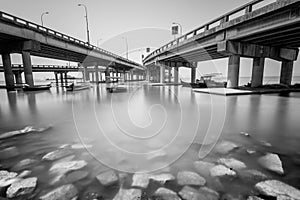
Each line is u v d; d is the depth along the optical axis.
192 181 3.53
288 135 6.23
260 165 4.15
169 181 3.53
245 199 3.01
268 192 3.18
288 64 27.98
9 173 3.81
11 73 31.42
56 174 3.78
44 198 3.04
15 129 6.98
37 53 34.66
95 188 3.32
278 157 4.55
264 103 13.38
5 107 12.16
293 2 12.02
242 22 16.64
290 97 16.95
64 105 12.86
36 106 12.53
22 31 22.77
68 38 31.23
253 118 8.74
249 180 3.55
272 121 8.11
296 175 3.71
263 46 22.89
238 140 5.80
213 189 3.28
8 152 4.87
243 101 14.52
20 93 23.00
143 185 3.41
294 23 13.20
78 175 3.75
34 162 4.30
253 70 25.19
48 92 24.30
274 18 14.39
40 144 5.49
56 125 7.58
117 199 3.03
